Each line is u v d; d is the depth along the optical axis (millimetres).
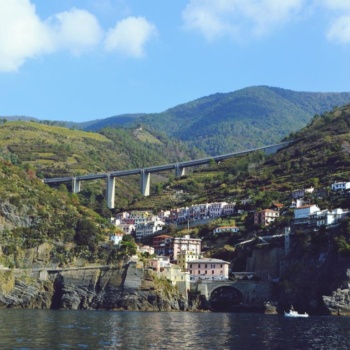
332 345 139250
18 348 120688
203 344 137375
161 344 135125
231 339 148500
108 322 189250
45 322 180750
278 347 134875
